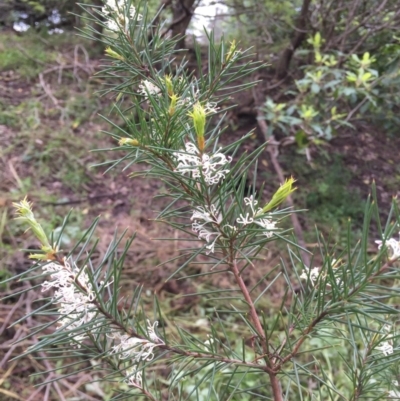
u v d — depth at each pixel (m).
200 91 0.31
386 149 1.42
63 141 1.27
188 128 0.26
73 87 1.48
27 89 1.45
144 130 0.24
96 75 0.32
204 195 0.27
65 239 1.00
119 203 1.15
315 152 1.34
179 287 0.97
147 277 0.97
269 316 0.87
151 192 1.19
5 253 0.96
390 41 1.19
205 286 0.97
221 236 0.28
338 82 1.07
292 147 1.32
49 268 0.24
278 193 0.25
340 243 1.07
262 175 1.22
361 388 0.33
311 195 1.20
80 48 1.67
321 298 0.26
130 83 0.31
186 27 1.25
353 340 0.24
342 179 1.27
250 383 0.73
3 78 1.47
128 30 0.31
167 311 0.91
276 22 1.38
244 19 1.49
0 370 0.77
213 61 0.31
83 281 0.25
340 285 0.24
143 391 0.33
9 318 0.84
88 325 0.24
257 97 1.32
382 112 1.22
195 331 0.87
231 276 0.98
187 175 0.27
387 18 1.18
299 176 1.25
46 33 1.77
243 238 0.27
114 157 1.27
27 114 1.34
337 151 1.37
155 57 0.33
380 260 0.22
